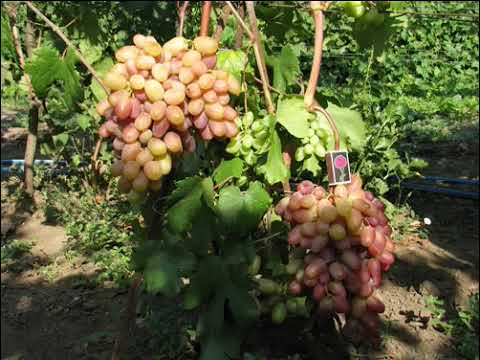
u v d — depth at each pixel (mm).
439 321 1489
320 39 724
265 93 781
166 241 793
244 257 802
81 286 1676
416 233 1996
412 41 4664
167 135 692
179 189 754
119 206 2025
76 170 2330
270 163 784
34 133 2160
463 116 3895
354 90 2146
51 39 1071
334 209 684
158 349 1331
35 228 2062
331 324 1253
